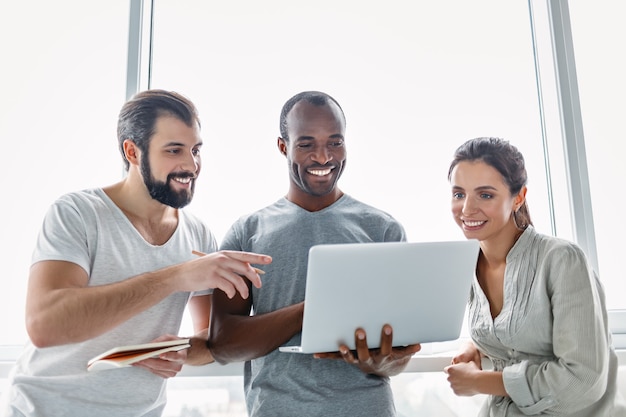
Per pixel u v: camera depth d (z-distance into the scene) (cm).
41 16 154
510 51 161
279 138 122
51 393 97
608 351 103
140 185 111
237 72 152
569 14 164
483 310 112
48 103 151
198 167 114
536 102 160
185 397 133
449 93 157
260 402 101
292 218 115
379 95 154
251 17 155
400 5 159
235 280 95
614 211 158
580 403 95
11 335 141
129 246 107
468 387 107
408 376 137
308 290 81
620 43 166
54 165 149
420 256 84
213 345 106
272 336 99
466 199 111
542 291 102
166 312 110
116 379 102
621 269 156
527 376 99
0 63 151
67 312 90
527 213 114
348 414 98
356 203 120
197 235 121
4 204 146
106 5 155
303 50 154
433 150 153
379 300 85
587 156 160
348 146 151
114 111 151
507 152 110
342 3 157
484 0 163
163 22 154
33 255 100
